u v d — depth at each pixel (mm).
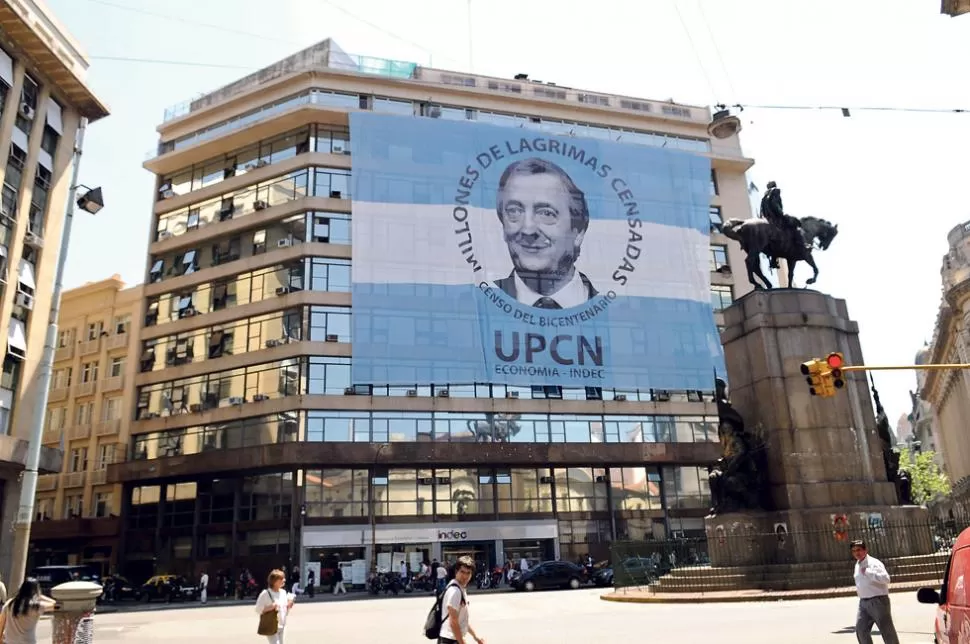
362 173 42250
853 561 18000
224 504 41469
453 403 42594
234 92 51938
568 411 44812
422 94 49500
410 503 40844
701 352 45125
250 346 43375
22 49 31109
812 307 20797
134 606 33156
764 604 16312
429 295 41344
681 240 46812
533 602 23297
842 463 19328
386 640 15273
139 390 47000
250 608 27969
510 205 43625
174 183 51500
